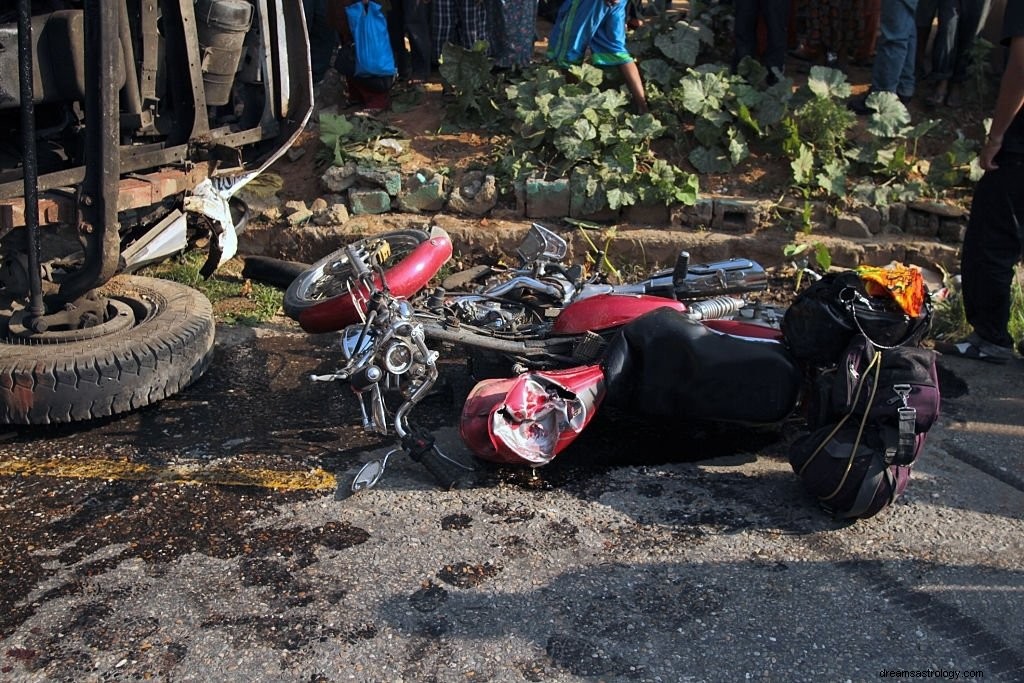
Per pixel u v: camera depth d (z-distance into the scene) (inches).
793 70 327.6
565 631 132.1
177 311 208.7
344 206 281.1
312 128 308.3
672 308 183.8
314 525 156.3
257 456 179.3
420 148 296.5
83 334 196.9
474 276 219.3
